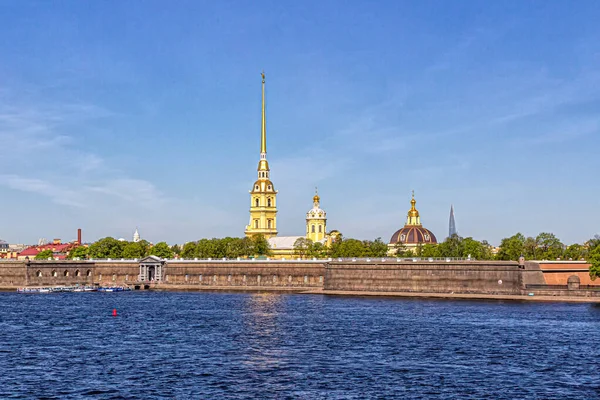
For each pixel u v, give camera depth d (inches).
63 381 3981.3
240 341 5383.9
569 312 7317.9
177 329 6112.2
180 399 3609.7
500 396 3673.7
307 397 3644.2
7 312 7726.4
